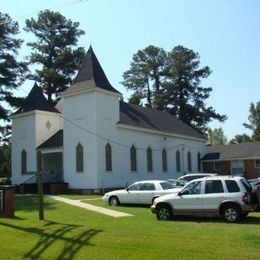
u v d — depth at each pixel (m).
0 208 19.66
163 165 52.50
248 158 57.53
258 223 17.16
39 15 72.25
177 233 13.77
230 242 12.16
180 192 18.98
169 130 54.41
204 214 18.30
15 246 13.73
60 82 70.56
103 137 42.66
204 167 61.31
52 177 45.69
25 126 49.09
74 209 25.14
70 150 43.78
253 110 105.94
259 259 10.64
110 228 15.16
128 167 45.94
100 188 41.38
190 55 82.88
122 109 51.09
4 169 80.62
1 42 53.97
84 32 74.25
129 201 26.98
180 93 83.12
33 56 71.69
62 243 13.45
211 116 82.81
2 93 53.84
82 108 43.22
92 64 44.56
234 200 17.73
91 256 12.05
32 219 18.84
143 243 12.65
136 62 86.00
